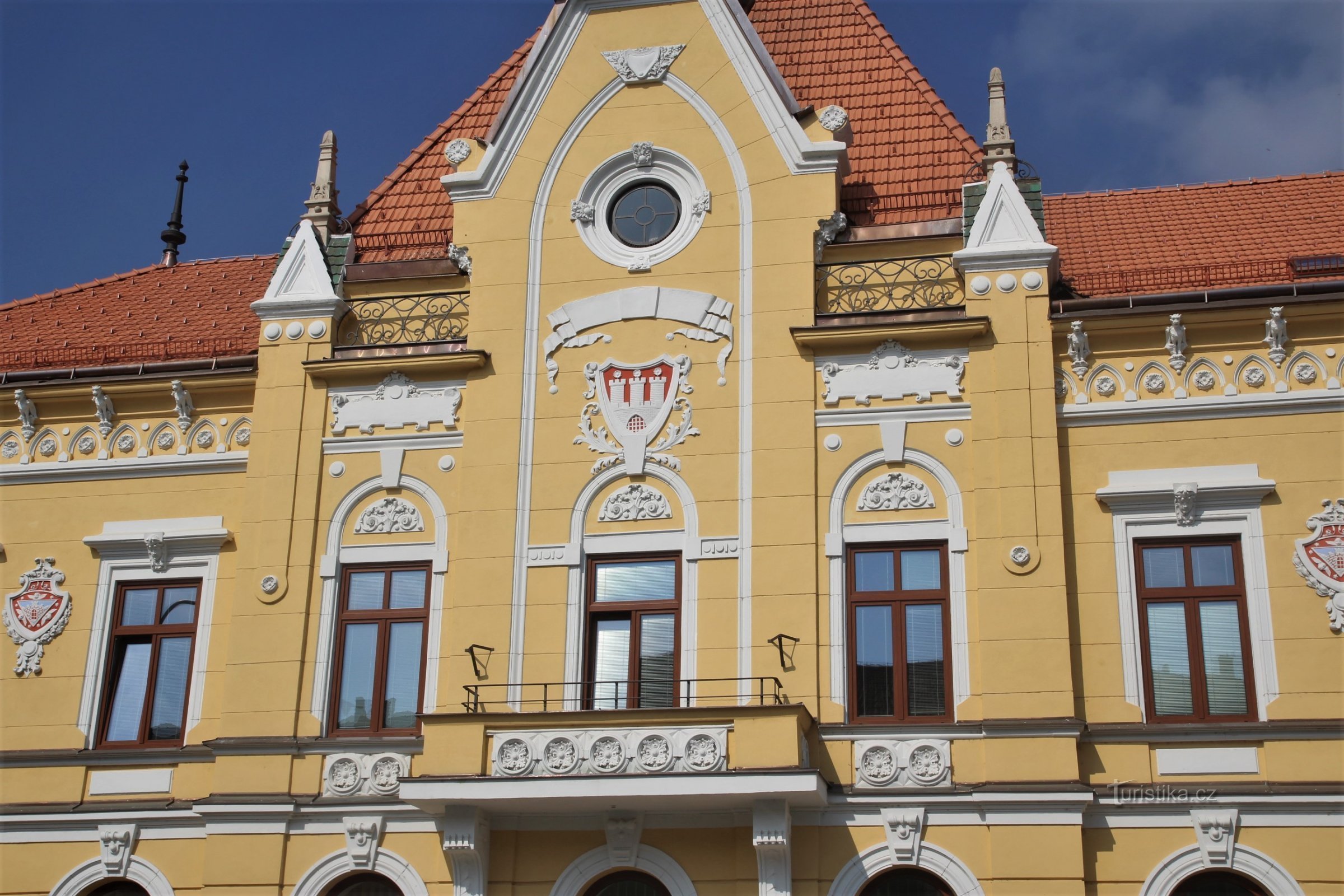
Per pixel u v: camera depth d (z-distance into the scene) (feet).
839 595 62.90
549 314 69.36
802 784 56.80
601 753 58.80
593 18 73.51
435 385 69.46
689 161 70.44
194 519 70.44
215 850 63.31
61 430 73.00
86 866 65.31
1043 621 60.80
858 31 79.97
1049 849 57.67
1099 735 59.77
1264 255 70.13
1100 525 63.05
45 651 69.62
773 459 65.10
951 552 62.85
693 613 63.57
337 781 63.57
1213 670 60.95
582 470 66.54
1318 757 58.29
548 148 72.08
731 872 59.72
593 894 60.95
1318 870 57.06
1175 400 63.93
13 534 71.72
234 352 73.72
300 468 69.05
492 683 63.67
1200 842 57.98
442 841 60.29
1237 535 62.18
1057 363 65.41
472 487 66.95
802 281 67.56
